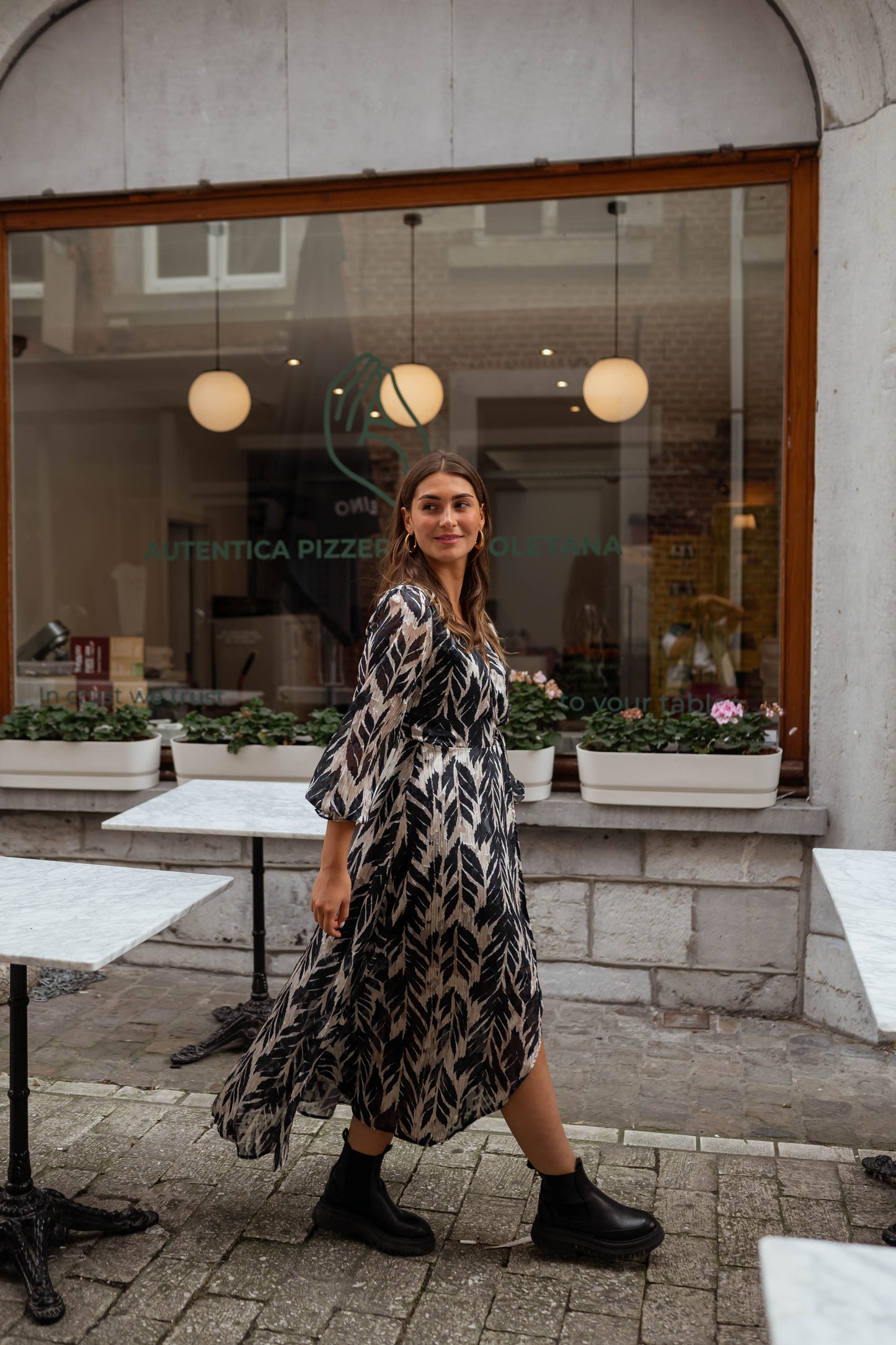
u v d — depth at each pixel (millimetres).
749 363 4344
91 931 2135
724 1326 2182
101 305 4863
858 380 3824
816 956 3914
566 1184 2377
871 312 3750
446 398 4793
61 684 4895
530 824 4105
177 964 4367
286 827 3021
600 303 4570
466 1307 2234
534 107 4184
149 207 4559
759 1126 3092
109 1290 2273
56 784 4348
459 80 4219
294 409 4906
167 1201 2625
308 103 4320
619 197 4270
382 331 4852
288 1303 2240
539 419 4680
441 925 2193
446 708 2219
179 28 4383
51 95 4496
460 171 4312
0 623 4707
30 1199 2373
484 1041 2242
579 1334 2152
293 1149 2898
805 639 4148
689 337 4441
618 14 4094
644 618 4508
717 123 4066
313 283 4801
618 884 4066
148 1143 2916
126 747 4301
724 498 4402
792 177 4082
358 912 2197
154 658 4906
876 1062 3574
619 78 4121
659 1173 2797
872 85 3727
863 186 3777
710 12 4027
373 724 2066
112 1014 3879
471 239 4570
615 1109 3188
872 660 3768
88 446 4953
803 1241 1244
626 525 4547
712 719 4051
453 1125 2254
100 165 4484
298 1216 2566
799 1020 3961
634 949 4070
